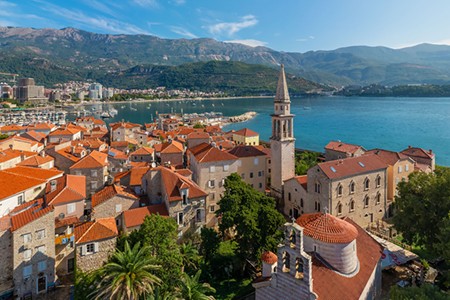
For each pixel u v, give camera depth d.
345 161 80.25
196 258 56.47
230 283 56.91
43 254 53.12
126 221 63.75
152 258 44.47
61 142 123.25
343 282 37.44
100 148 131.12
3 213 62.84
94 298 41.06
